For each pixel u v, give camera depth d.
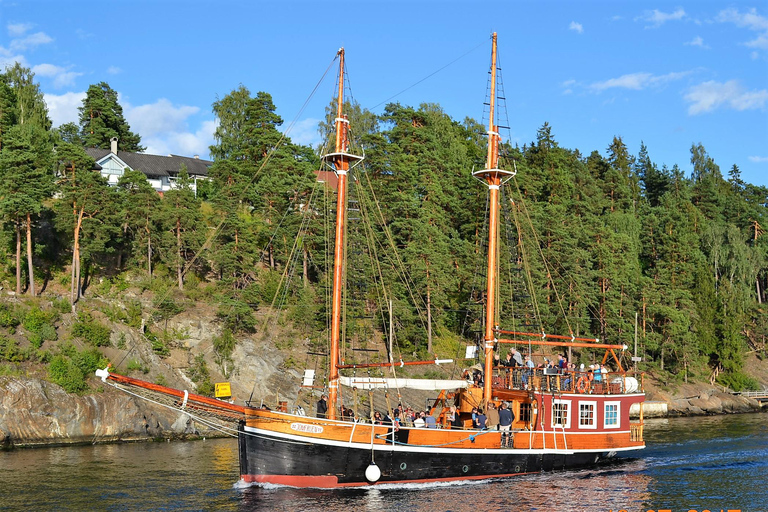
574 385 41.97
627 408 43.38
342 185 38.34
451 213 99.44
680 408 89.06
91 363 57.91
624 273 97.25
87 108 121.25
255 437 33.31
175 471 39.47
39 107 99.25
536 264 83.12
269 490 33.22
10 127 81.75
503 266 78.56
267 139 100.31
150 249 77.75
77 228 69.56
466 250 85.81
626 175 154.00
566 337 43.94
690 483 37.81
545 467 39.78
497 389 41.03
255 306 74.25
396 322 74.38
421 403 66.19
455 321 87.31
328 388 37.03
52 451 48.47
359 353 69.38
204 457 45.22
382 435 34.12
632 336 89.69
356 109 109.12
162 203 81.94
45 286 71.50
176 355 65.50
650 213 135.75
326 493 32.91
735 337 105.75
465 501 32.22
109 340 62.22
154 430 56.47
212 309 72.12
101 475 38.25
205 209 95.69
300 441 33.03
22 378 53.56
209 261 80.00
